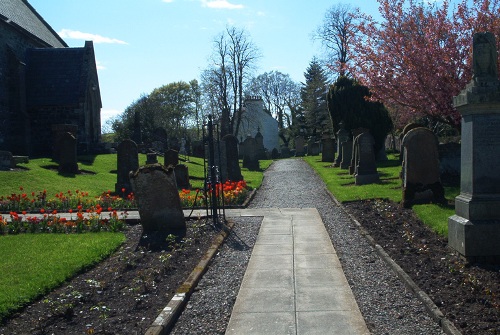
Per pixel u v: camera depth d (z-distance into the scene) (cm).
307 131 6638
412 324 529
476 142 744
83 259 815
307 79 7231
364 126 2931
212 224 1117
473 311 540
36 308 614
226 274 746
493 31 1625
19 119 3122
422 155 1212
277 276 721
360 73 1978
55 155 2572
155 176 1058
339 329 521
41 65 3325
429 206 1154
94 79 3462
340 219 1183
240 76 5350
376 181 1850
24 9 3741
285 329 526
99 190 1850
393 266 730
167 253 861
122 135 5397
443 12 1770
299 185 2083
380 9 1923
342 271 736
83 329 538
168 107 7250
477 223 733
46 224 1118
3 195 1617
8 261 809
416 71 1706
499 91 724
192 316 580
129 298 632
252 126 7025
